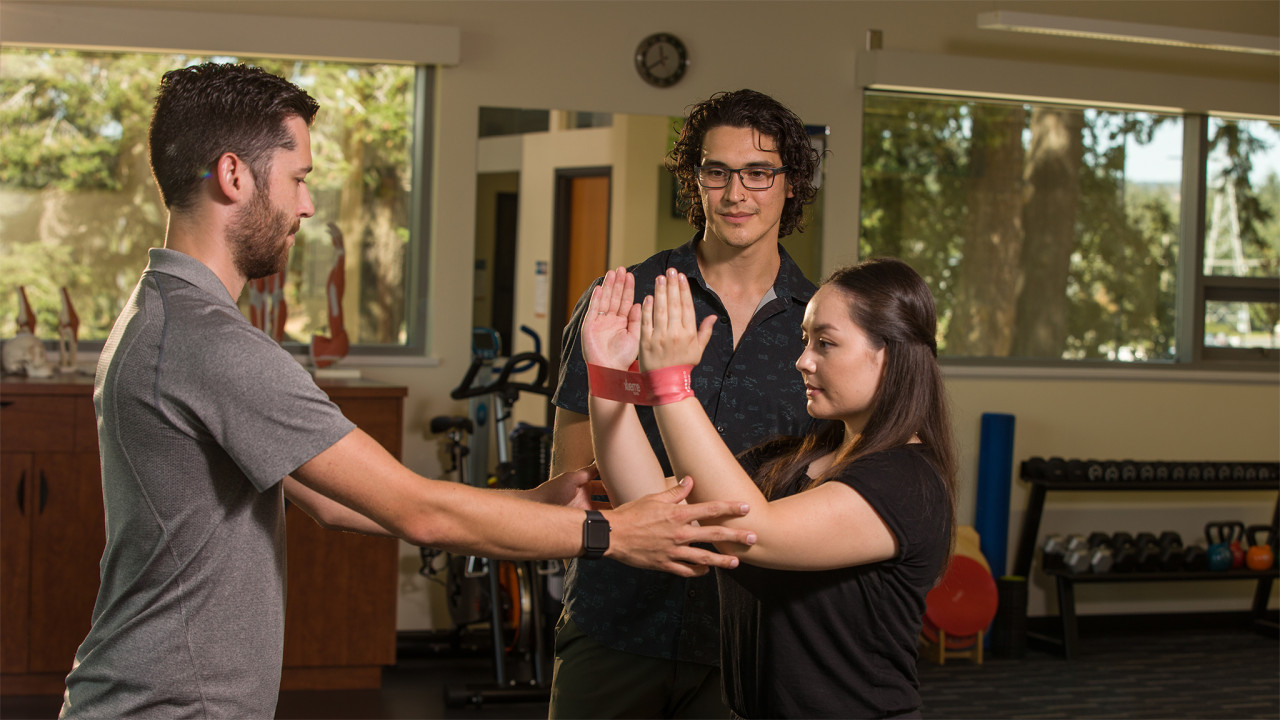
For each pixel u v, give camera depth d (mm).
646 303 1366
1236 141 5465
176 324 1304
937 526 1382
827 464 1569
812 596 1382
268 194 1375
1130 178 5359
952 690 4184
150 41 4164
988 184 5199
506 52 4551
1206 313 5465
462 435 4250
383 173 4566
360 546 3895
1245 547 5395
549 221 4770
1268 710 3982
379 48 4344
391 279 4594
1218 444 5387
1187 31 4645
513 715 3732
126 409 1307
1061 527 5215
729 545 1338
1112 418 5258
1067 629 4703
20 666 3668
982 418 4965
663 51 4664
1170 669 4523
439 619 4562
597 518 1402
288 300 4512
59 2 4098
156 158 1361
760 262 2039
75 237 4309
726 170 1944
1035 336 5277
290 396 1299
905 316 1418
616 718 2059
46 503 3666
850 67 4902
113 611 1357
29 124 4242
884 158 5066
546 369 4066
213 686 1339
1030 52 5102
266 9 4301
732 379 2035
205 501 1322
